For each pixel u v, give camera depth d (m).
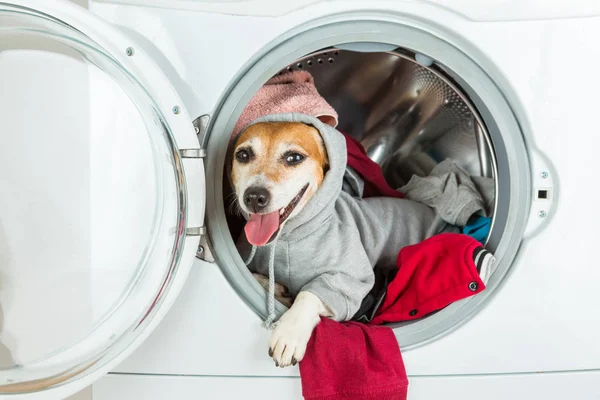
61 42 0.83
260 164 0.92
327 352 0.93
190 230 0.90
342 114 1.33
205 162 0.95
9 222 0.85
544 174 1.03
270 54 0.95
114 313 0.87
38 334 0.86
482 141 1.22
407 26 0.98
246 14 0.93
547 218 1.04
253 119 1.01
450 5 0.96
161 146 0.86
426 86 1.23
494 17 0.98
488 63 1.00
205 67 0.94
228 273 0.98
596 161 1.02
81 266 0.86
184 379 1.00
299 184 0.93
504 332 1.04
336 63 1.21
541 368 1.06
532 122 1.01
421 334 1.03
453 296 1.00
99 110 0.85
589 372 1.07
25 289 0.86
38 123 0.84
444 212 1.17
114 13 0.91
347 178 1.17
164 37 0.92
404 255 1.06
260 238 0.91
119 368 0.99
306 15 0.94
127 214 0.87
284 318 0.93
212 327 0.98
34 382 0.85
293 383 1.01
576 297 1.04
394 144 1.37
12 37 0.82
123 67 0.85
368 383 0.92
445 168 1.25
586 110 1.01
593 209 1.03
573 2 0.98
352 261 1.00
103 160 0.86
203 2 0.92
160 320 0.90
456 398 1.04
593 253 1.04
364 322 1.08
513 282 1.03
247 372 1.00
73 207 0.86
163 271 0.87
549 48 0.99
